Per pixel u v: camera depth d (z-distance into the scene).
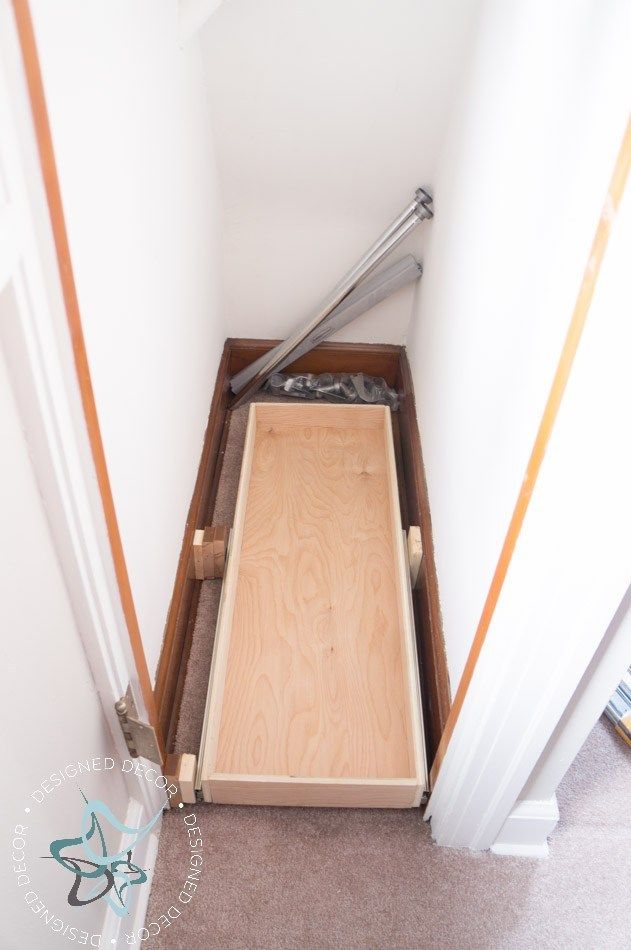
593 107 0.69
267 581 1.50
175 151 1.18
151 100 1.00
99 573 0.75
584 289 0.58
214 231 1.67
